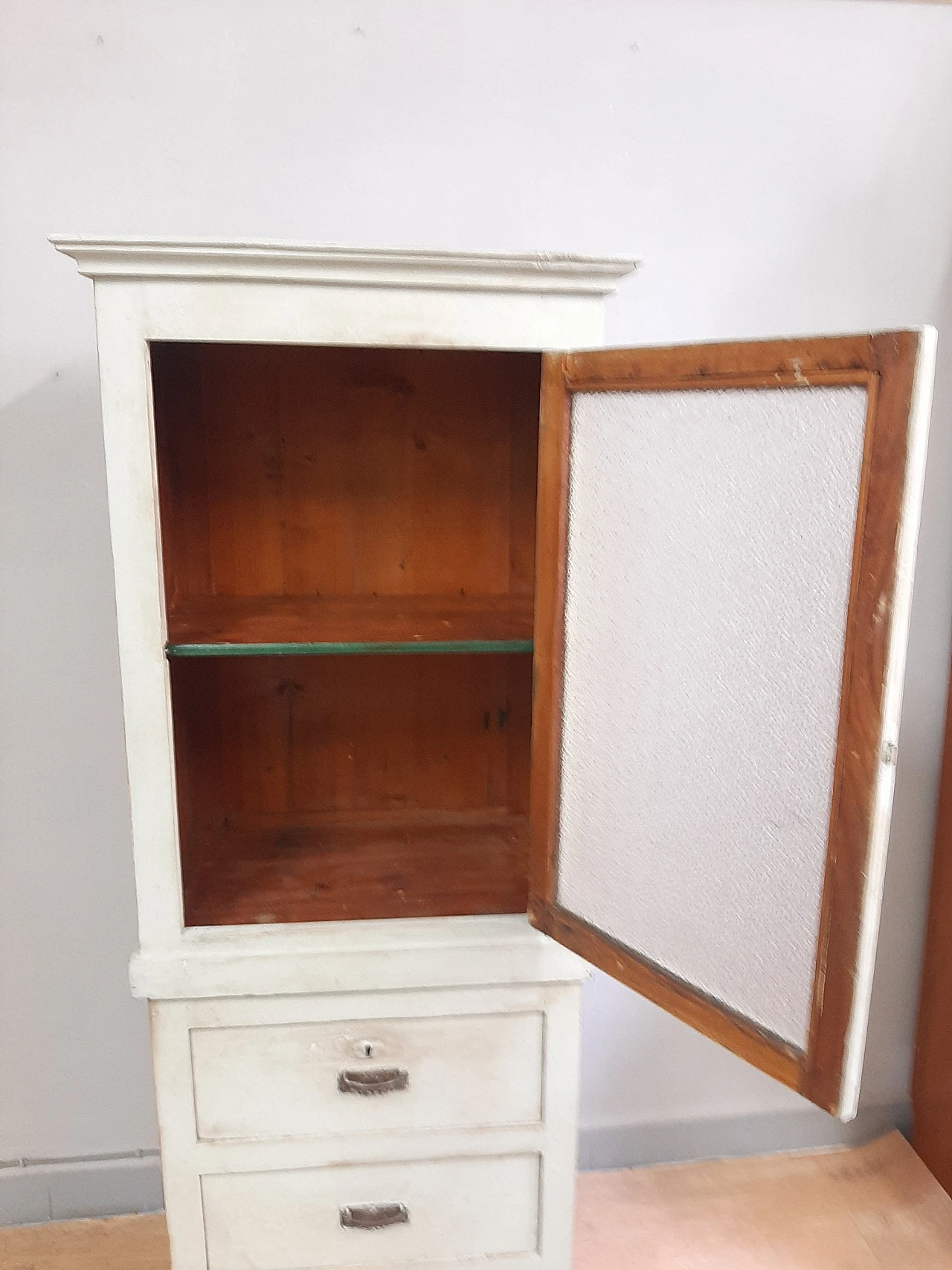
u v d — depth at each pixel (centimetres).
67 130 130
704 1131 177
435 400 131
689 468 86
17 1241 159
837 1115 81
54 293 134
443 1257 121
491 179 139
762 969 86
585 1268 153
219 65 131
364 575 134
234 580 132
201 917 112
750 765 85
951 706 161
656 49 138
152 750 103
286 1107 113
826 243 148
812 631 78
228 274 94
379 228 139
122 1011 159
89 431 139
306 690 136
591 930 104
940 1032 169
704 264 146
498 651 108
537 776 108
